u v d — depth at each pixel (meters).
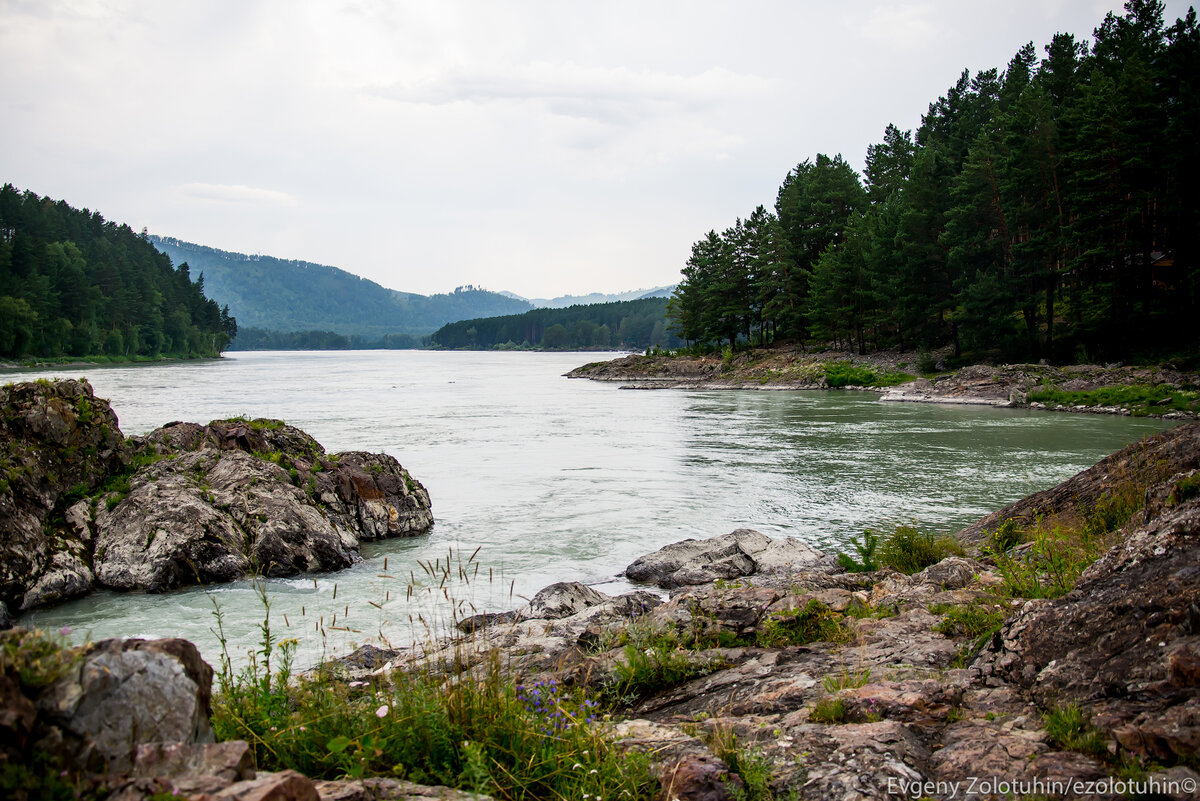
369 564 15.03
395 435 36.44
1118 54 65.12
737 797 3.76
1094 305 56.34
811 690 5.54
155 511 13.86
